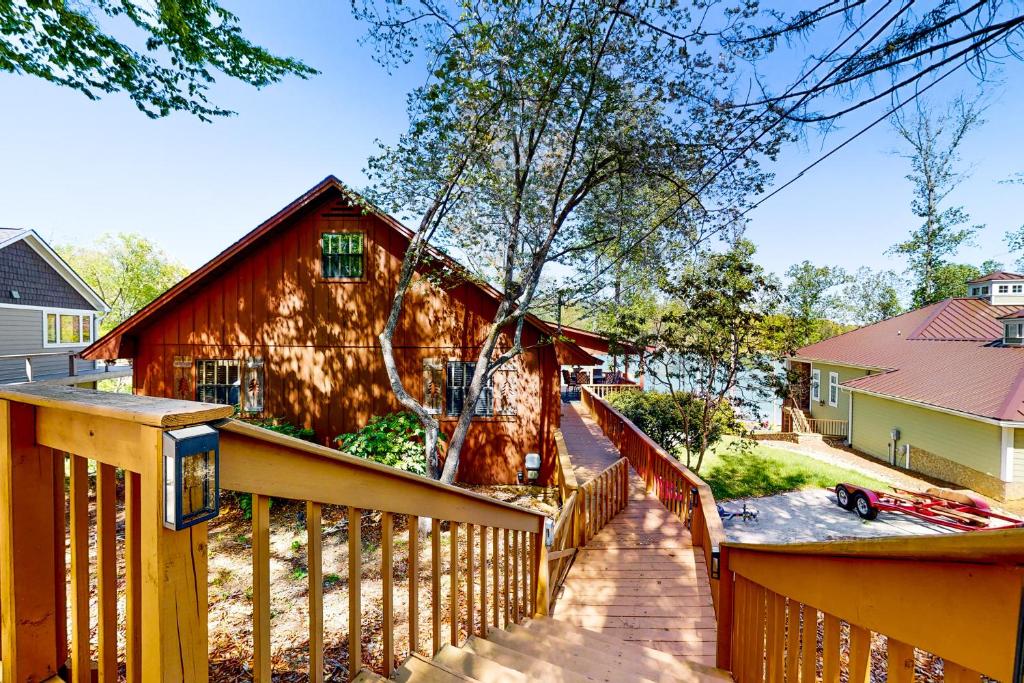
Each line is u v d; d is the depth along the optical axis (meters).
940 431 11.16
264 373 8.56
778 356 9.21
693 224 6.76
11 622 0.97
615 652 2.67
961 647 0.82
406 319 8.56
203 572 0.83
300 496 1.11
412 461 7.27
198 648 0.82
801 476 10.90
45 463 1.04
